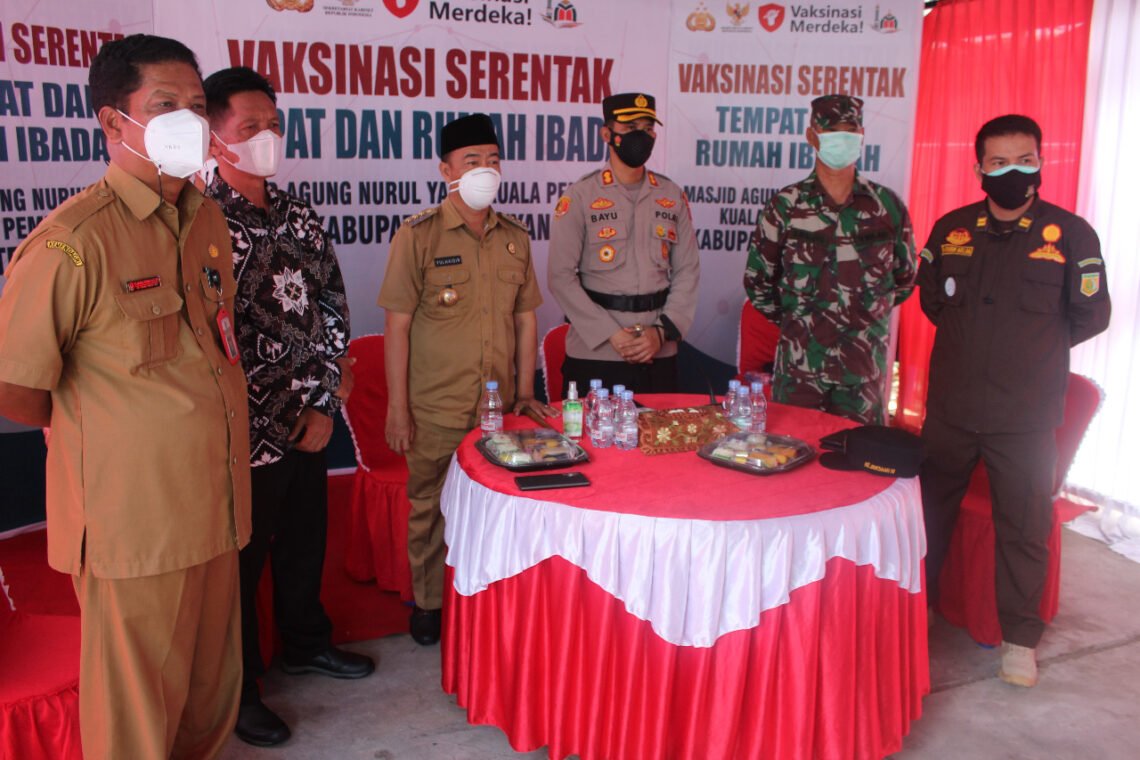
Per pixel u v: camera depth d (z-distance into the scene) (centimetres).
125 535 175
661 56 448
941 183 506
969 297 286
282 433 242
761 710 208
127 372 172
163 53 168
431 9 418
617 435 261
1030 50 446
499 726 234
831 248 325
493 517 223
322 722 260
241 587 246
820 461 245
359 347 341
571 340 343
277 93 406
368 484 335
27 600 321
